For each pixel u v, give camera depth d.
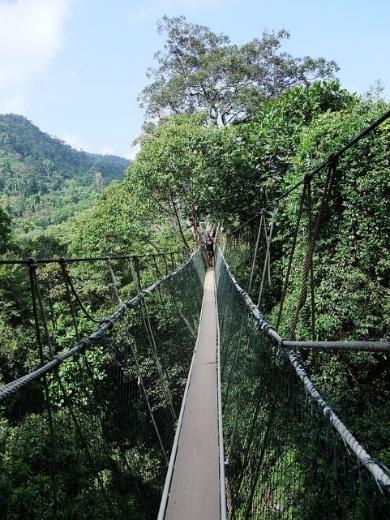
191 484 3.32
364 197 5.25
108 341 4.50
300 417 2.11
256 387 3.56
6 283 11.16
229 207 9.91
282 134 8.58
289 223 7.15
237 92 22.09
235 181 9.57
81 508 3.07
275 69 22.36
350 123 5.70
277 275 8.11
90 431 3.54
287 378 2.38
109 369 5.17
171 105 23.00
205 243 17.56
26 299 11.34
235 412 4.39
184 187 13.28
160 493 3.91
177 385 6.10
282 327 6.08
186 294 8.39
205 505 3.08
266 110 9.70
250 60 22.25
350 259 5.39
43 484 3.20
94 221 14.59
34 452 3.34
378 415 4.80
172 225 16.09
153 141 13.99
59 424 3.53
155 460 4.14
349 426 4.73
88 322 8.96
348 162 5.43
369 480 1.15
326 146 5.80
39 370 1.97
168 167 12.66
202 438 4.00
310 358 5.50
